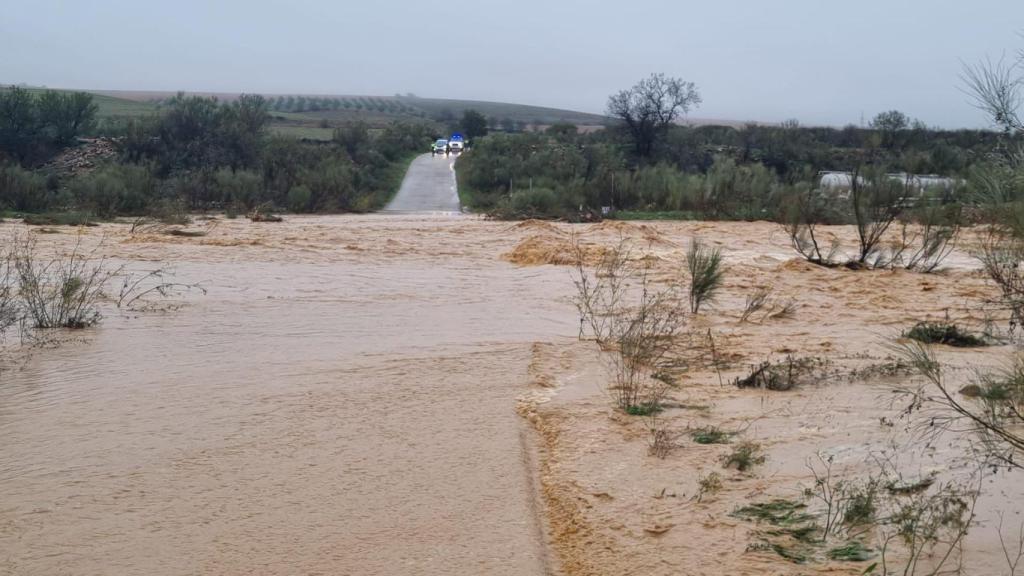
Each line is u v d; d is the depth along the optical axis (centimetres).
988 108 830
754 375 795
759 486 534
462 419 692
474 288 1437
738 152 6719
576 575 439
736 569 432
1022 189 907
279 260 1786
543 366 873
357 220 3525
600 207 3850
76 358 881
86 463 585
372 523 497
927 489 510
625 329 1055
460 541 475
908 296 1389
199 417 689
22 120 5553
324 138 8888
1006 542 442
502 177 5469
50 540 471
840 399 727
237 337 996
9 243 1962
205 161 5488
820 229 2694
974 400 684
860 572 420
